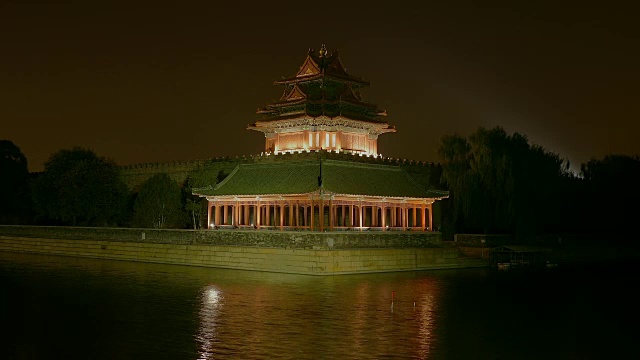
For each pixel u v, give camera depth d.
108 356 35.44
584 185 119.31
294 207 91.69
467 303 54.09
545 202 106.19
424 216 91.62
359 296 56.22
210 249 83.88
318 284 64.00
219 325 43.28
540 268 91.19
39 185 118.31
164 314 47.38
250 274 73.19
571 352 37.34
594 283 71.12
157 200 106.56
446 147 106.12
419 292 59.78
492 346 38.34
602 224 119.31
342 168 85.44
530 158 105.94
